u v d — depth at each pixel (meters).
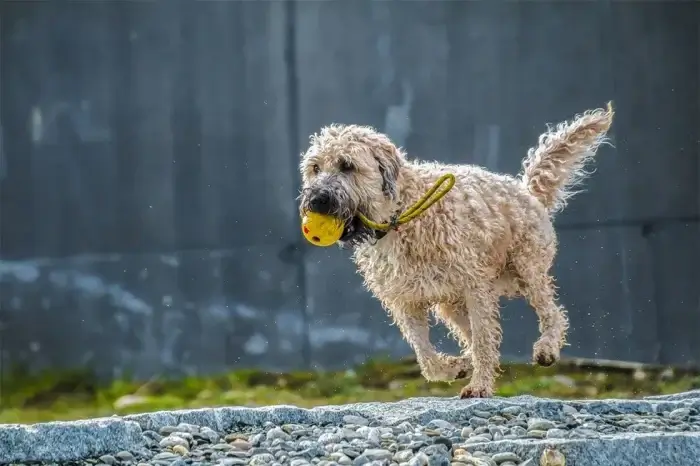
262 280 15.50
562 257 15.49
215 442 7.62
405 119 15.67
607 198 15.66
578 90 15.72
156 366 15.23
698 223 15.83
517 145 15.66
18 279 15.20
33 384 14.59
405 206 9.32
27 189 15.45
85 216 15.48
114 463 7.02
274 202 15.55
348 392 13.81
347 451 7.21
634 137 15.74
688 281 15.79
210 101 15.59
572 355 15.45
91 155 15.53
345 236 9.09
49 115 15.49
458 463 6.94
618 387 13.87
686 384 13.98
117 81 15.55
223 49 15.62
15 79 15.48
